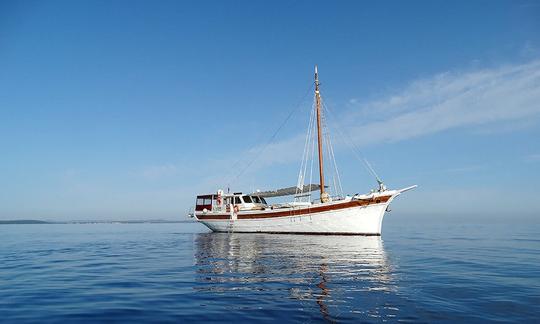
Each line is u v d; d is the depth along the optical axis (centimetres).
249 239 3278
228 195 4378
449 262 1723
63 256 2156
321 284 1181
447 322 775
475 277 1307
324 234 3450
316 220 3484
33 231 6600
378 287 1127
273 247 2481
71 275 1433
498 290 1084
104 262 1845
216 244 2869
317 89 3972
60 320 820
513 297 997
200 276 1375
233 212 4147
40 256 2164
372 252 2156
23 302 985
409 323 767
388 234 4412
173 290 1121
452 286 1142
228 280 1280
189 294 1061
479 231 5272
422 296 1005
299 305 917
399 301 948
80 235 4884
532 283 1197
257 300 974
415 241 3150
